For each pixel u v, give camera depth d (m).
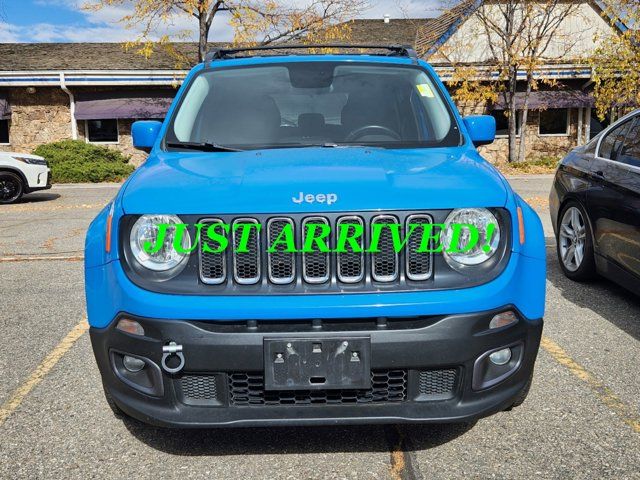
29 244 8.27
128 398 2.65
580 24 23.47
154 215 2.56
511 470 2.69
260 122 3.57
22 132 22.88
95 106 22.34
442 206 2.56
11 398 3.48
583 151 5.79
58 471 2.74
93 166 19.23
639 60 19.36
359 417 2.51
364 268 2.54
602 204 5.07
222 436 3.04
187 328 2.47
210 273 2.55
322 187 2.59
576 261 5.64
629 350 4.09
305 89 3.79
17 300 5.48
